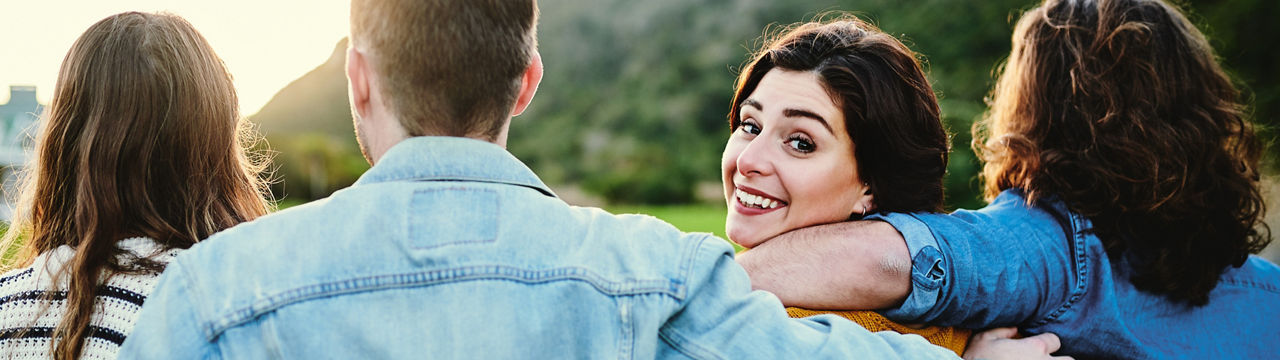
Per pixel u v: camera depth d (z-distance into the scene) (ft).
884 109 4.67
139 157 4.84
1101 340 5.02
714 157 66.08
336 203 3.41
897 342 3.86
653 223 3.76
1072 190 5.06
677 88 74.02
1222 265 5.32
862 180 4.92
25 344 4.55
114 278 4.63
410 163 3.50
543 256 3.37
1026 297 4.88
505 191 3.50
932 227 4.68
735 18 75.56
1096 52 5.23
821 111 4.67
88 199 4.71
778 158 4.79
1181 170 5.07
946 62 52.75
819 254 4.61
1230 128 5.43
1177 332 5.22
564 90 80.53
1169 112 5.20
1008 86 5.74
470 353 3.16
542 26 86.74
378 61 3.56
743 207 5.00
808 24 5.03
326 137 64.90
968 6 54.29
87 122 4.84
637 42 80.89
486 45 3.51
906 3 57.93
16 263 5.18
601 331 3.35
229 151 5.37
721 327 3.56
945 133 4.99
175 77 4.96
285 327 3.18
